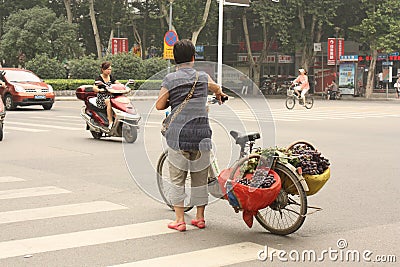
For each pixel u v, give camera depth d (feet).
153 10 159.84
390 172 33.06
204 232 20.56
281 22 144.15
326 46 158.92
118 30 156.66
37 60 121.80
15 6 153.48
